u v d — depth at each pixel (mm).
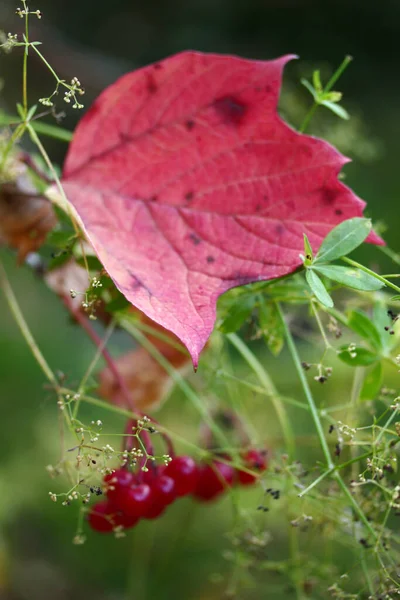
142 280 329
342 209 331
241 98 341
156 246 340
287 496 372
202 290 330
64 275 386
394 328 358
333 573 379
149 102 347
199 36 1582
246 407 445
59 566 724
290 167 334
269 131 338
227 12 1568
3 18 648
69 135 389
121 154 352
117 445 738
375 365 352
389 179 1165
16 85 802
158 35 1576
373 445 327
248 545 380
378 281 317
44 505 750
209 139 343
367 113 1361
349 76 1457
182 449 489
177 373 392
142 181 349
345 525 364
